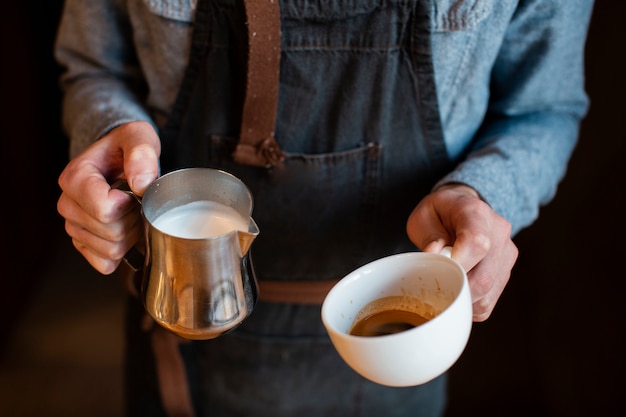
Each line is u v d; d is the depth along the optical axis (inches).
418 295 28.6
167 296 27.7
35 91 93.4
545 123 39.4
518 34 36.3
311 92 35.8
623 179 60.6
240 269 27.8
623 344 57.8
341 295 27.7
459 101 37.1
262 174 38.4
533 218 37.6
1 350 81.9
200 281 27.0
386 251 41.6
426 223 31.6
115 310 88.3
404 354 24.7
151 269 28.0
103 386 77.9
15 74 85.2
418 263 28.0
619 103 62.7
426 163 38.6
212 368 47.2
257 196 39.1
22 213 88.2
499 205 34.4
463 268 27.9
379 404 48.0
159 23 35.6
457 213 29.8
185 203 29.4
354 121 36.8
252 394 47.5
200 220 28.8
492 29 34.6
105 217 29.6
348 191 39.0
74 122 38.9
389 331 28.2
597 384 62.3
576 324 68.6
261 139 36.7
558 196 76.1
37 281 93.0
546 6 34.8
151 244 27.3
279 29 33.2
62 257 97.0
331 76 35.4
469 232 28.3
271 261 41.5
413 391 48.2
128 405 50.0
